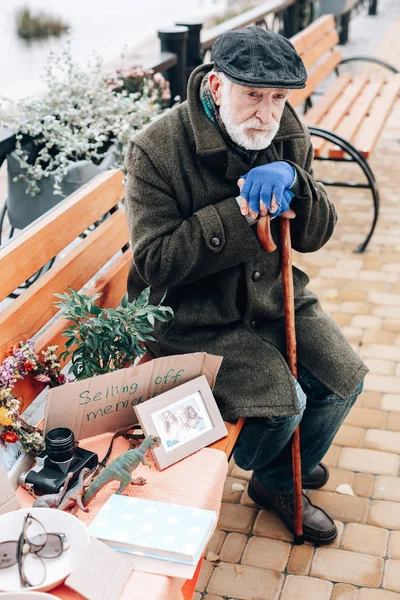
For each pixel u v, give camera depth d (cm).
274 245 217
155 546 168
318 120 512
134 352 221
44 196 372
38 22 1031
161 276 222
